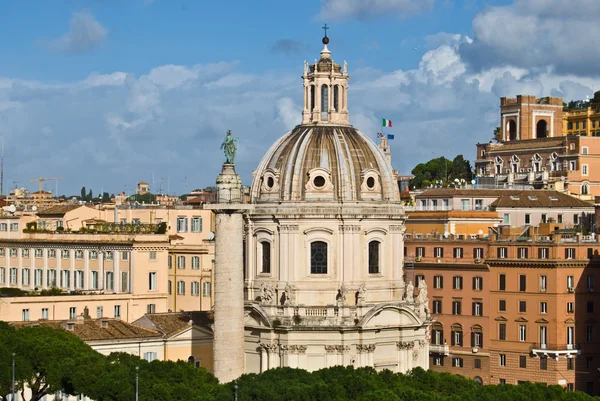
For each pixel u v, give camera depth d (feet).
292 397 536.83
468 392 546.67
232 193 604.49
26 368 590.96
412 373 599.16
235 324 603.26
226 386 560.20
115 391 557.33
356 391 545.03
